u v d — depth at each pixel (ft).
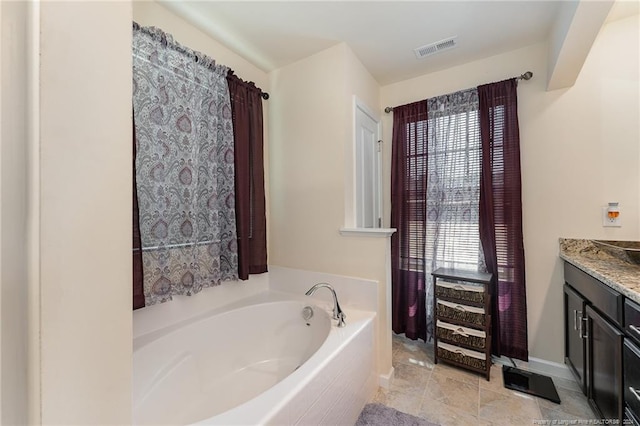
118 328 1.47
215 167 6.33
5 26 1.09
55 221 1.20
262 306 6.87
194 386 5.50
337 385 4.53
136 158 4.88
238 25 6.17
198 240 6.02
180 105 5.56
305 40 6.75
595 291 4.93
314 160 7.34
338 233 6.98
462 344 6.84
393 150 8.66
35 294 1.14
